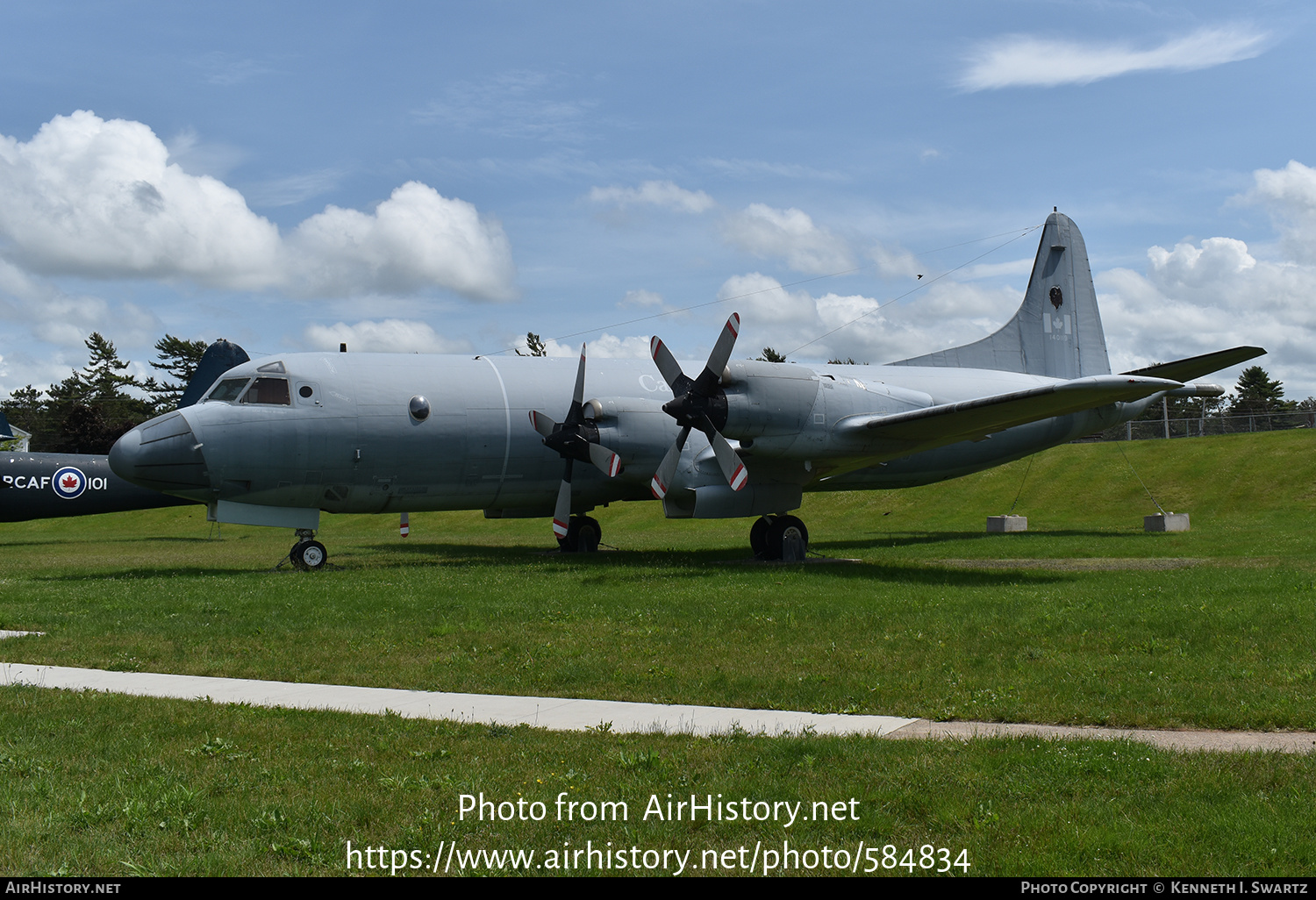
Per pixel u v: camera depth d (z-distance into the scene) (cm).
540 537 3844
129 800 614
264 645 1210
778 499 2161
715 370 1897
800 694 920
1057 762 658
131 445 1975
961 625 1235
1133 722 793
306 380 2059
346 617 1392
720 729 795
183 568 2405
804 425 1980
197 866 527
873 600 1467
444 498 2222
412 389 2136
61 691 962
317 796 630
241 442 1992
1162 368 2262
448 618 1376
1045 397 1780
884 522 4028
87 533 4747
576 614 1391
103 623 1366
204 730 805
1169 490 3925
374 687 991
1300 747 704
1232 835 530
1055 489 4147
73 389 9419
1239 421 5362
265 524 2100
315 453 2042
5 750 737
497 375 2253
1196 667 981
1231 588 1492
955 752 700
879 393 2091
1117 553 2367
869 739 743
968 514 4031
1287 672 941
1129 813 568
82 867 525
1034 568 2030
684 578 1812
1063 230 2972
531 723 830
